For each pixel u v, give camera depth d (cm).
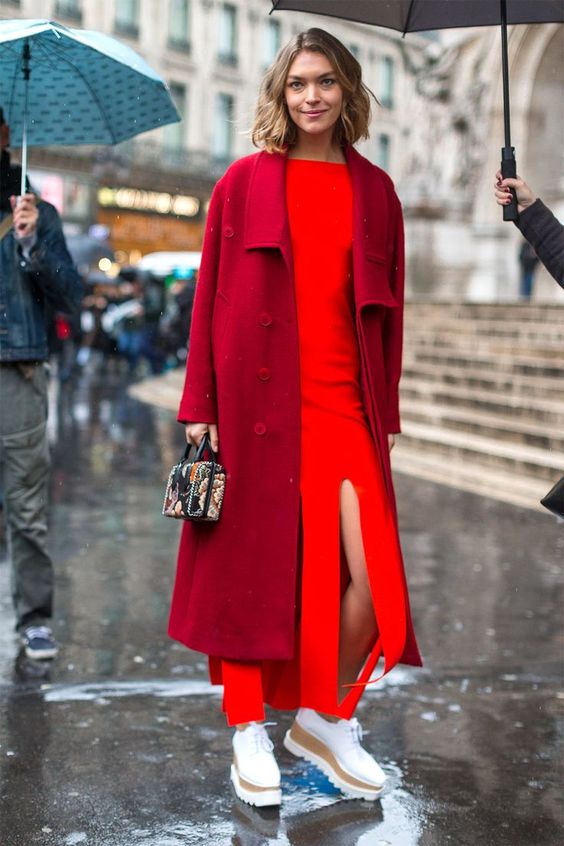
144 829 485
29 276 701
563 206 3784
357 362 517
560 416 1727
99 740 586
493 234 3900
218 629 504
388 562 499
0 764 551
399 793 529
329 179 515
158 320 4234
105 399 2703
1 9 5625
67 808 504
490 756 577
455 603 907
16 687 670
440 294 3975
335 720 532
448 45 3972
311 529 507
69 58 698
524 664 742
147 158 6694
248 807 509
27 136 752
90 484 1454
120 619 836
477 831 489
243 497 507
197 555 519
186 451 531
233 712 506
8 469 722
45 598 736
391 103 7800
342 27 7356
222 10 7125
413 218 3988
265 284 504
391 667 494
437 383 2145
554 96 3794
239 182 518
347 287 512
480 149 3897
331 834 484
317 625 510
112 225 6588
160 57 6769
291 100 503
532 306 2389
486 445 1694
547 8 552
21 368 706
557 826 496
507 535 1191
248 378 507
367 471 509
